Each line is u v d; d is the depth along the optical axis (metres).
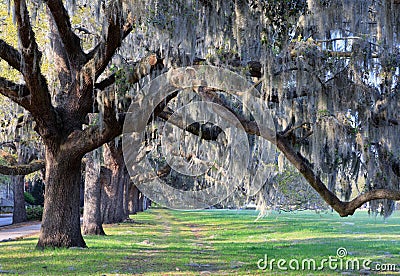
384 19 9.09
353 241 16.45
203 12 9.53
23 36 9.41
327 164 11.02
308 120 10.55
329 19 9.34
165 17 9.18
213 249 13.50
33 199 50.31
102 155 26.50
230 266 9.55
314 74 9.88
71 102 11.65
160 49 10.39
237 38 9.39
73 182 11.70
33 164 14.04
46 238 11.52
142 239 16.52
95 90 11.59
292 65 10.28
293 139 10.88
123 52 13.46
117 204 26.02
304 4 9.02
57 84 14.45
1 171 13.44
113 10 9.79
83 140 11.16
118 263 9.38
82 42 16.28
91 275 7.92
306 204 26.45
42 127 11.17
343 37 9.98
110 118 10.59
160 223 28.95
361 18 9.51
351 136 10.34
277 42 9.20
